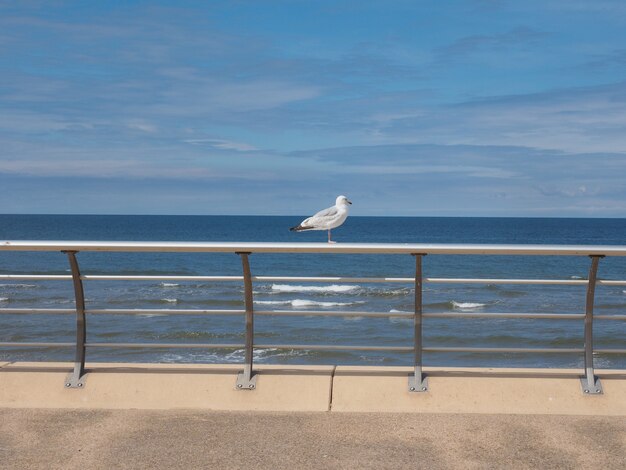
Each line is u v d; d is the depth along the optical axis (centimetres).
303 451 408
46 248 466
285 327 2117
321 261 5334
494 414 470
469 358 1711
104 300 2862
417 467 386
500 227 14175
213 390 504
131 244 453
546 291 3206
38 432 440
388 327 2109
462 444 418
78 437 432
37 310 511
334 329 2080
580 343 1891
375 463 391
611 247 440
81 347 518
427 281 489
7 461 396
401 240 9912
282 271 4778
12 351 1761
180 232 11431
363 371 512
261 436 431
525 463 392
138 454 404
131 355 1731
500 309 2658
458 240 10019
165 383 509
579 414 473
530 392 492
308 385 502
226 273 4669
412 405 488
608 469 385
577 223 17950
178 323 2178
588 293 491
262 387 503
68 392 509
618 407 483
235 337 2014
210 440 425
